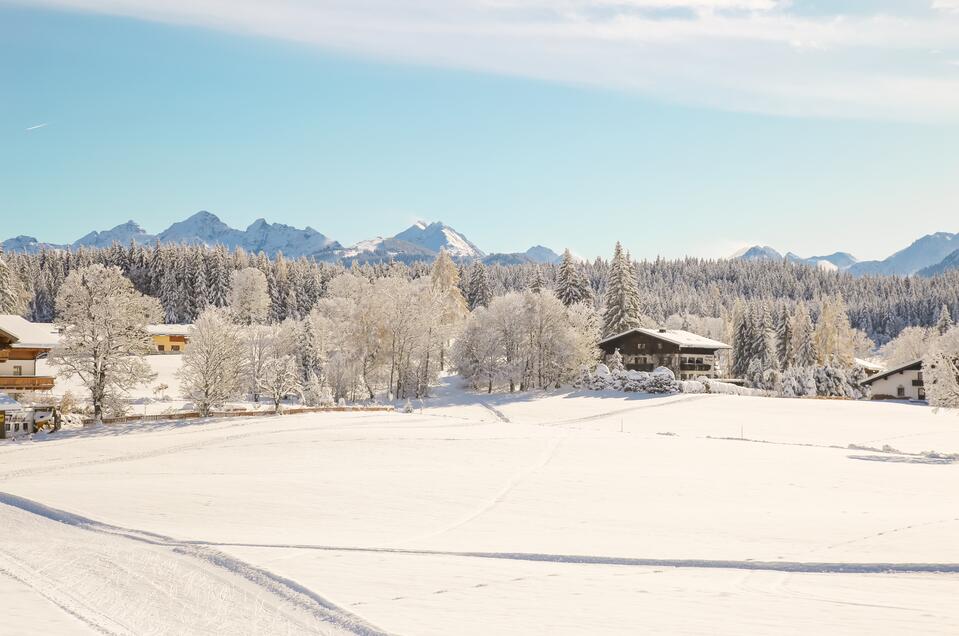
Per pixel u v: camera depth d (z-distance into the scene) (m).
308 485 31.38
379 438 49.09
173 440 50.94
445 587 14.69
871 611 13.16
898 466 40.94
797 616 12.80
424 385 97.56
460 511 25.89
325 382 83.38
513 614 12.74
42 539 20.27
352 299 115.19
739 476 35.88
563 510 26.23
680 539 20.92
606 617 12.63
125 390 63.84
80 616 12.48
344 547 18.97
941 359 52.44
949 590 14.94
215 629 11.83
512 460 40.50
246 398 84.12
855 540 20.69
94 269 63.75
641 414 76.00
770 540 20.77
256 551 18.05
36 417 58.16
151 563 16.66
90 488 30.55
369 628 11.76
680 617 12.66
